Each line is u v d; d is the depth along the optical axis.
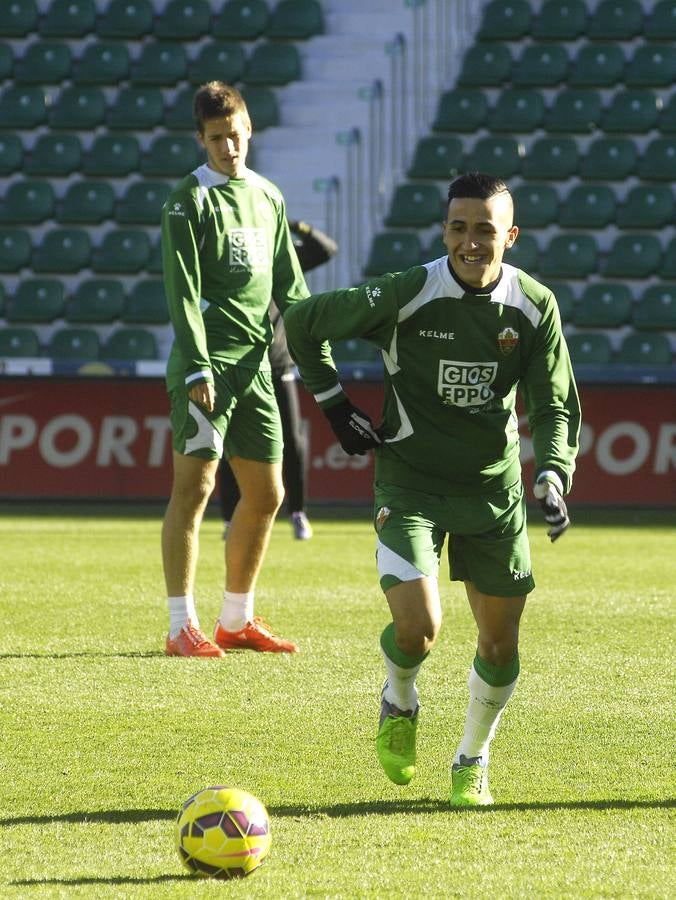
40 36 72.31
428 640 14.13
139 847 12.43
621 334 61.78
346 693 19.48
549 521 13.98
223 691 19.53
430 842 12.60
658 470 53.94
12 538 41.59
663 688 20.02
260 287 22.80
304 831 12.99
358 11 74.06
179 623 22.61
